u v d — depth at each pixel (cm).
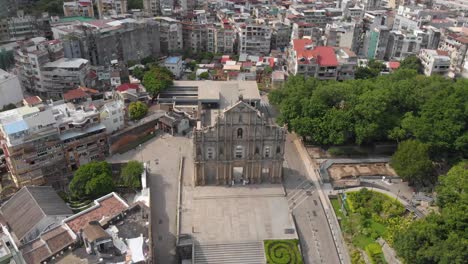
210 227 9200
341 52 17312
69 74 15588
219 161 10288
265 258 8531
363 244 9006
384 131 12062
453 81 15125
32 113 10556
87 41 17900
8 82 14312
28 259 6919
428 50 18362
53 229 7844
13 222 8725
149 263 6944
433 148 11456
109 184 10000
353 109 12150
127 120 13488
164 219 9675
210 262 8462
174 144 13075
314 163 12019
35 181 10425
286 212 9756
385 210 9794
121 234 7506
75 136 10944
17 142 9944
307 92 13138
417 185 10931
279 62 19112
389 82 13688
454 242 7481
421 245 7862
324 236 9325
